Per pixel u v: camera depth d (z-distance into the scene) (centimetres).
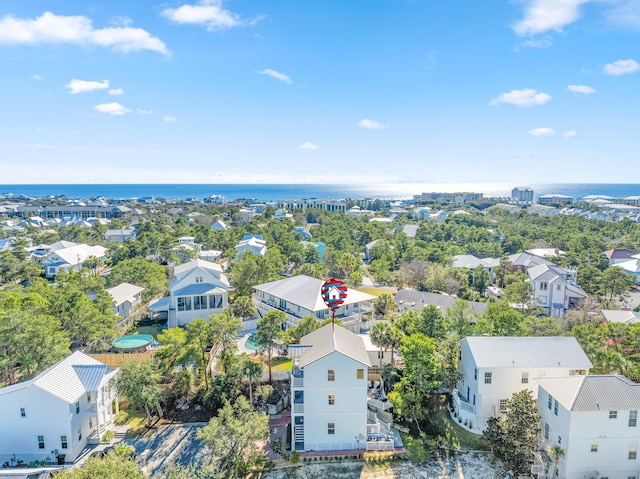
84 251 11006
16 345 4506
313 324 5262
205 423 4419
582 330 5344
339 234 14150
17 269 9400
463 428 4309
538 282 7981
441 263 10144
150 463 3828
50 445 3819
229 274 9519
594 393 3531
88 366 4216
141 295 8006
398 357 5566
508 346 4394
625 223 16575
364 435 4081
